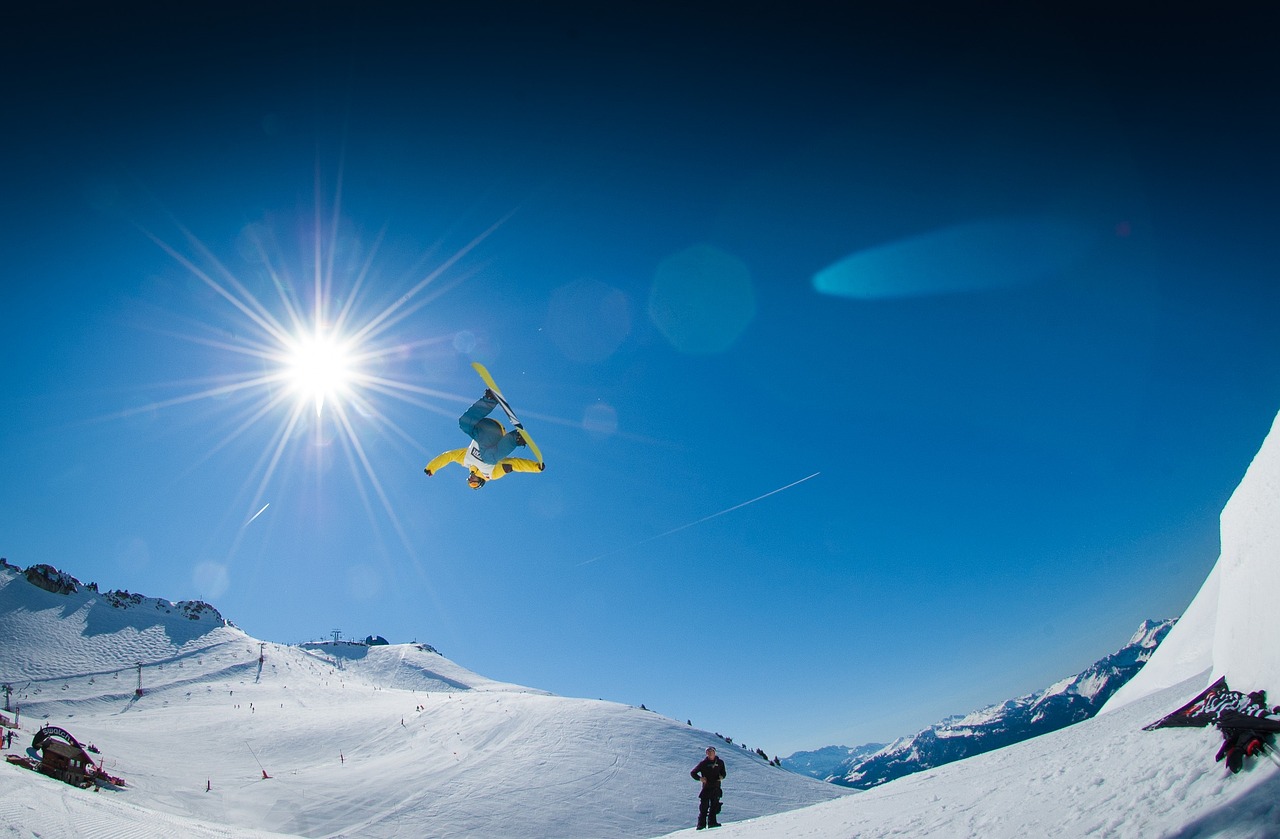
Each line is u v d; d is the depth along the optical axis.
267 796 35.75
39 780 15.62
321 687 93.12
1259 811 4.19
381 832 31.05
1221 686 7.06
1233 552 8.16
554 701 63.34
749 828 10.95
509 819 33.22
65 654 105.00
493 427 9.49
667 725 54.62
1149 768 5.97
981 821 6.60
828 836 8.16
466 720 56.34
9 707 74.62
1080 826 5.39
